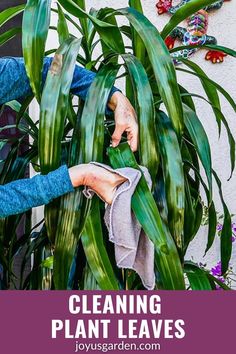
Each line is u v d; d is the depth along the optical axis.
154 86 1.58
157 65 1.32
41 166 1.29
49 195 1.26
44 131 1.27
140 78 1.34
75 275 1.55
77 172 1.26
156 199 1.47
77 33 2.44
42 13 1.28
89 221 1.34
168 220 1.41
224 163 2.58
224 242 1.79
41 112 1.26
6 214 1.26
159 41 1.34
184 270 1.64
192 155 1.73
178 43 2.49
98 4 2.51
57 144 1.27
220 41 2.50
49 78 1.29
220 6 2.46
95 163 1.27
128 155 1.33
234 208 2.61
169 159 1.39
